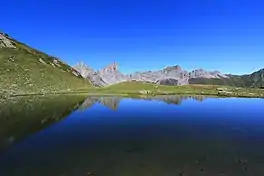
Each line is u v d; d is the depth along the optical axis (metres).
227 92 160.75
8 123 47.59
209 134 41.84
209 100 113.75
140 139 37.97
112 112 67.19
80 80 187.50
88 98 110.19
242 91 173.50
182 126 48.66
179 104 91.69
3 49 181.38
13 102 84.62
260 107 85.25
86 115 61.09
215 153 31.50
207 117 60.38
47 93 127.56
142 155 30.38
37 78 147.50
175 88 164.50
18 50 192.88
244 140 38.16
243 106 88.56
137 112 67.81
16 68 150.50
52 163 27.41
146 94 137.00
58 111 66.38
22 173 24.77
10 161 27.97
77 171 25.38
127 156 30.00
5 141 35.62
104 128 45.88
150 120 55.00
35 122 49.81
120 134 41.16
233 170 26.05
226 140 38.09
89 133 41.53
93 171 25.38
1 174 24.48
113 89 150.88
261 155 30.91
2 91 113.44
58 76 168.00
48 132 41.88
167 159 29.05
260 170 26.19
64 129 44.41
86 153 30.91
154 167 26.56
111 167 26.42
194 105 89.25
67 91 139.62
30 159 28.59
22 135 39.16
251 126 49.41
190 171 25.69
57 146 33.72
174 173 25.12
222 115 64.25
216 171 25.75
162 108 77.94
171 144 35.47
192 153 31.39
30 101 90.12
